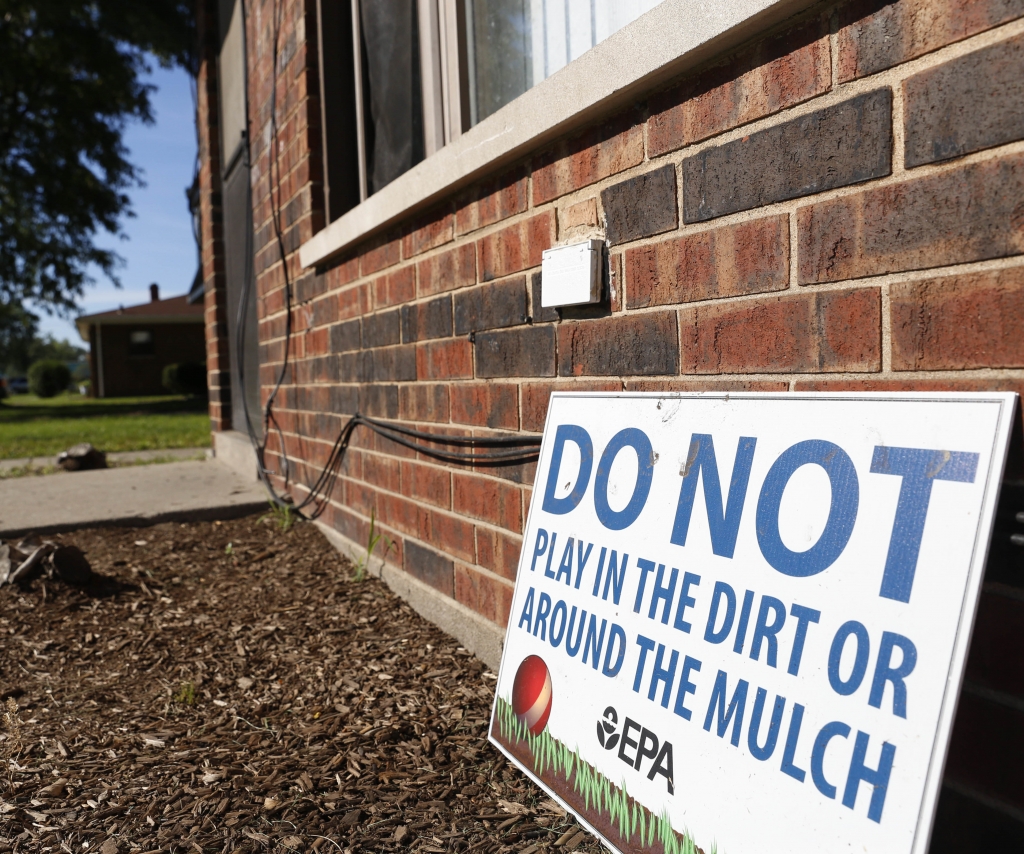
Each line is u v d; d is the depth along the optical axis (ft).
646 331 5.94
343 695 7.73
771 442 4.54
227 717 7.45
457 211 8.48
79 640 9.55
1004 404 3.50
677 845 4.39
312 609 10.16
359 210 10.58
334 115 12.66
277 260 15.33
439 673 8.00
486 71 9.39
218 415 22.86
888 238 4.21
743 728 4.20
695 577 4.78
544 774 5.59
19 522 14.33
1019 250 3.64
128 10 63.00
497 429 7.91
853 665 3.77
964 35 3.82
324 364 12.98
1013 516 3.72
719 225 5.27
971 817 3.96
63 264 80.38
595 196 6.42
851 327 4.43
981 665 3.92
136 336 109.60
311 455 13.97
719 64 5.20
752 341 5.05
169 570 12.11
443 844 5.29
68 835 5.57
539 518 6.40
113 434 42.24
